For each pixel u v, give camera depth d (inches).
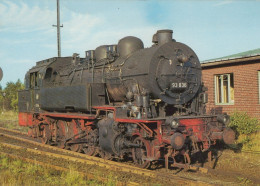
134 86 353.7
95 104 399.9
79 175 283.1
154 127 327.3
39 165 336.2
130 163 359.3
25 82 614.2
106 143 360.2
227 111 597.9
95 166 332.8
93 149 404.8
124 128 349.1
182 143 301.4
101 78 418.3
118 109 349.1
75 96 422.6
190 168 319.6
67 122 471.2
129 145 336.8
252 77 546.6
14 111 1395.2
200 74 389.1
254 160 367.2
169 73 347.6
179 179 268.4
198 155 395.5
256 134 480.7
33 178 286.5
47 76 533.3
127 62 383.9
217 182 287.7
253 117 545.3
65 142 460.4
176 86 351.3
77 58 520.4
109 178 274.1
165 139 306.0
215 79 630.5
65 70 522.0
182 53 368.5
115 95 400.2
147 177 282.7
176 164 318.3
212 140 351.6
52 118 511.2
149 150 324.8
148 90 343.0
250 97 551.5
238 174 316.8
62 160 371.9
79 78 469.1
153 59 344.8
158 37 387.9
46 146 488.4
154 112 339.9
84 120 422.3
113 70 400.2
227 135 337.4
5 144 492.4
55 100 479.8
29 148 447.8
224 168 347.9
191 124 335.0
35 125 552.4
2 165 341.4
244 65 561.6
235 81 581.0
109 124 357.4
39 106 539.5
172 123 301.3
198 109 385.4
